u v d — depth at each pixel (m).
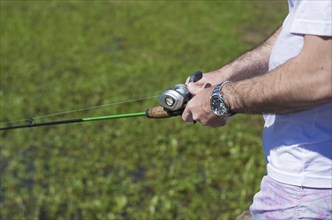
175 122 7.70
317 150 2.28
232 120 7.86
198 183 6.29
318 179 2.28
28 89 8.75
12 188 6.22
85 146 7.16
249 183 6.18
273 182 2.42
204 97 2.47
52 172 6.50
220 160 6.82
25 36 11.23
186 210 5.73
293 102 2.16
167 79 9.45
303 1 2.14
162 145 7.15
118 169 6.70
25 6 13.24
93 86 8.96
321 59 2.08
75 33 11.64
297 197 2.33
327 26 2.07
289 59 2.25
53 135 7.41
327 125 2.26
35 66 9.72
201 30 12.19
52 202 5.91
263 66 2.94
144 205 5.93
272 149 2.44
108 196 6.03
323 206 2.29
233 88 2.35
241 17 13.02
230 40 11.58
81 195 6.07
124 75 9.48
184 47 11.16
